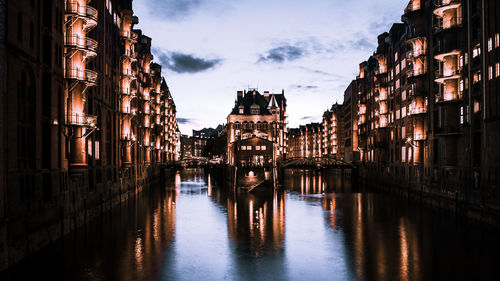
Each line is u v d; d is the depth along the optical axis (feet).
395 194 201.77
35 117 75.56
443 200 134.41
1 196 61.21
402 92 193.77
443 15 130.00
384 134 228.63
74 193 97.35
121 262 77.56
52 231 82.07
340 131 413.18
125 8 176.55
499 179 96.22
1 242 60.49
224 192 215.72
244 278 69.41
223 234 104.01
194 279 68.74
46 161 81.76
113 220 120.06
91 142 113.39
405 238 97.40
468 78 117.19
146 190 221.66
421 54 155.12
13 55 66.54
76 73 95.96
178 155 574.56
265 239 98.37
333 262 78.38
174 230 108.27
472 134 113.29
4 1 63.10
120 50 161.27
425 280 67.26
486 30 104.58
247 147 234.99
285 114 362.12
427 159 153.38
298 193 210.38
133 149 189.78
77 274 69.92
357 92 340.39
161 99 334.03
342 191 221.46
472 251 83.97
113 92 147.23
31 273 70.03
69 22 97.86
